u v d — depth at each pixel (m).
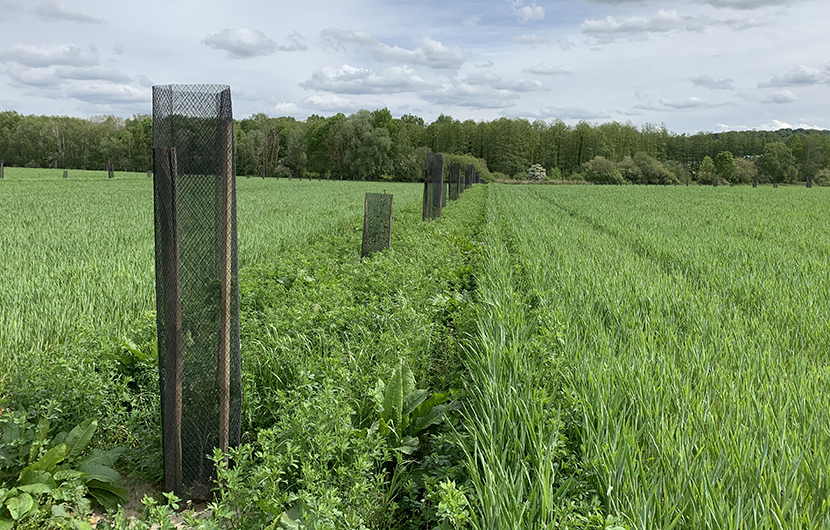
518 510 2.86
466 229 17.00
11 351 5.57
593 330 5.90
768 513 2.84
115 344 5.29
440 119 135.00
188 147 3.66
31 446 3.59
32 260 9.45
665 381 4.39
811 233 15.17
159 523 2.78
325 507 2.77
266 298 7.55
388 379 4.65
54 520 3.23
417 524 3.30
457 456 3.80
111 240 12.17
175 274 3.62
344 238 14.19
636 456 3.40
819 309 6.61
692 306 6.74
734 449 3.30
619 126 136.50
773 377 4.48
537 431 3.72
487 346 5.07
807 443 3.47
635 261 10.46
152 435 4.16
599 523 2.65
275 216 20.16
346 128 95.31
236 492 3.09
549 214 22.88
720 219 19.95
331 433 3.63
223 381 3.80
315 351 5.38
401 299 7.04
